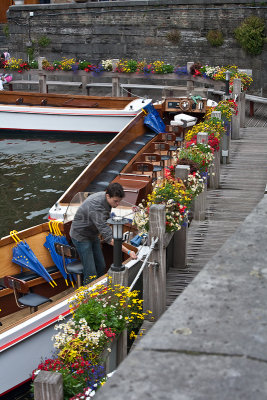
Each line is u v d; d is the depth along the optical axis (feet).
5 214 36.73
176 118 48.47
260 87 62.08
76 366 13.65
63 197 26.76
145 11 66.95
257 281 3.87
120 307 15.55
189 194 20.88
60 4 71.61
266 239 4.51
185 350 3.23
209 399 2.86
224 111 36.99
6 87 72.79
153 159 36.78
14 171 46.11
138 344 3.29
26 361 17.74
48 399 11.69
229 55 63.52
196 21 64.49
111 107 56.03
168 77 57.11
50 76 73.77
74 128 55.31
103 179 33.60
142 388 2.94
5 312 21.44
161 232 17.95
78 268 20.70
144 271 18.70
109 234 18.57
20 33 75.61
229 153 39.01
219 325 3.44
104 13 69.31
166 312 3.59
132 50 68.95
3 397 17.71
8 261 21.84
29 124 56.44
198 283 3.89
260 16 61.41
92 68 60.23
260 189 33.22
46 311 17.89
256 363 3.13
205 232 26.73
